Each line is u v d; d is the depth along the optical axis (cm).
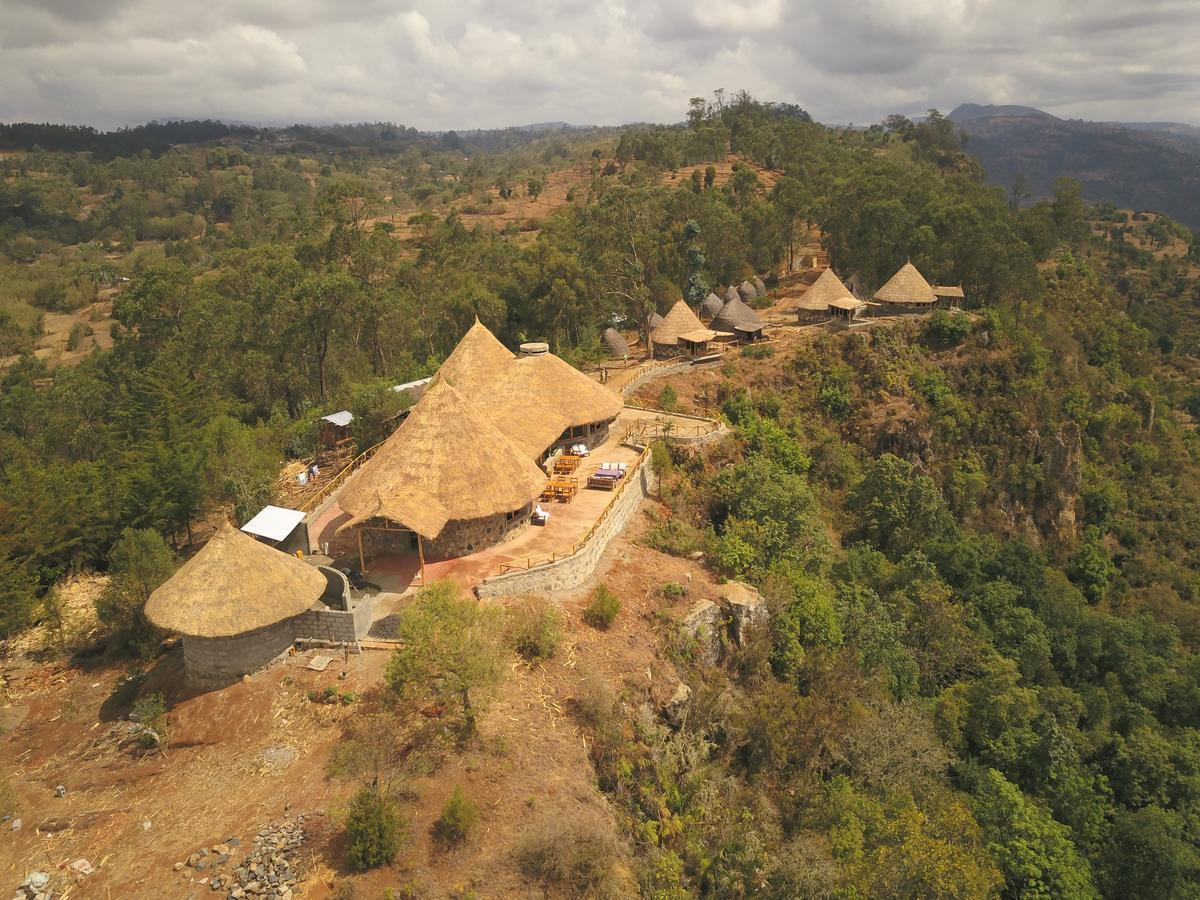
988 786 3991
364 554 4119
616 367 8462
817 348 8625
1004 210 12588
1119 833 4078
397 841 2350
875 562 5741
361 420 5994
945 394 8431
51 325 16650
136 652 3672
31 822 2602
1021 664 5253
